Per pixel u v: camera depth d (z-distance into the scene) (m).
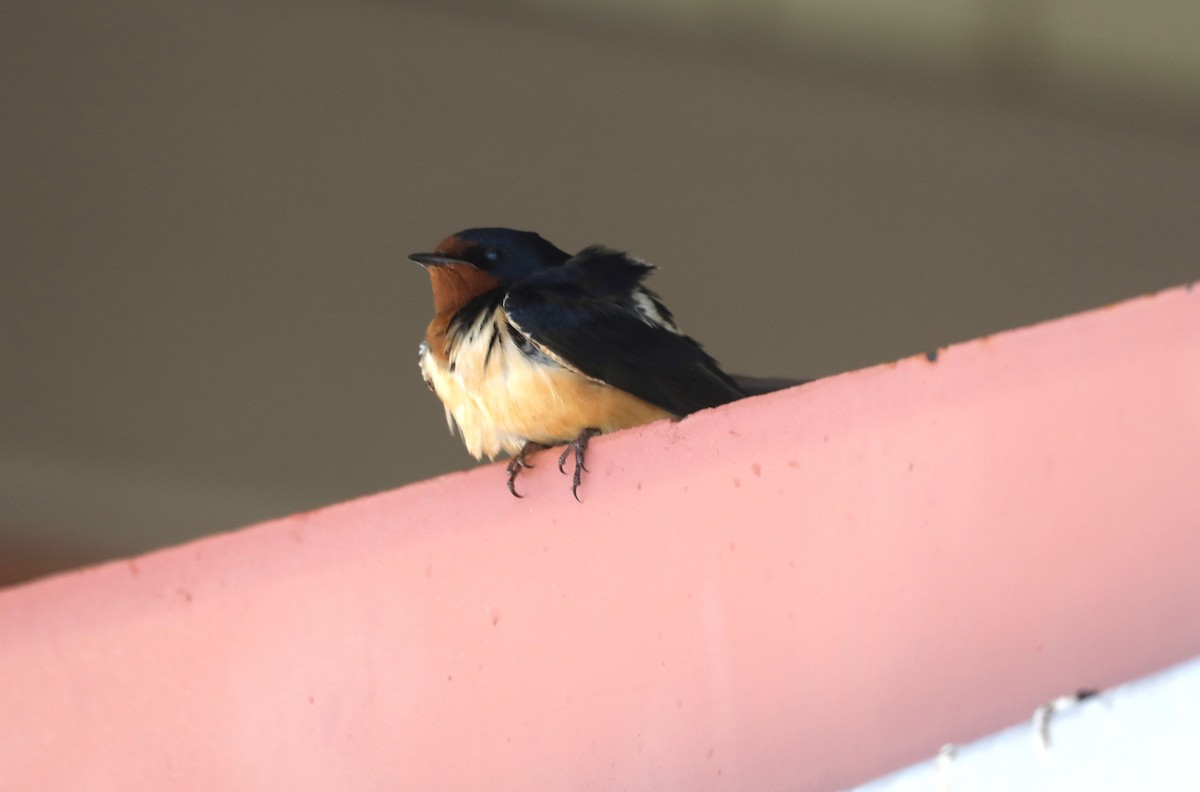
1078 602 2.82
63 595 2.82
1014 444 2.82
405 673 2.82
